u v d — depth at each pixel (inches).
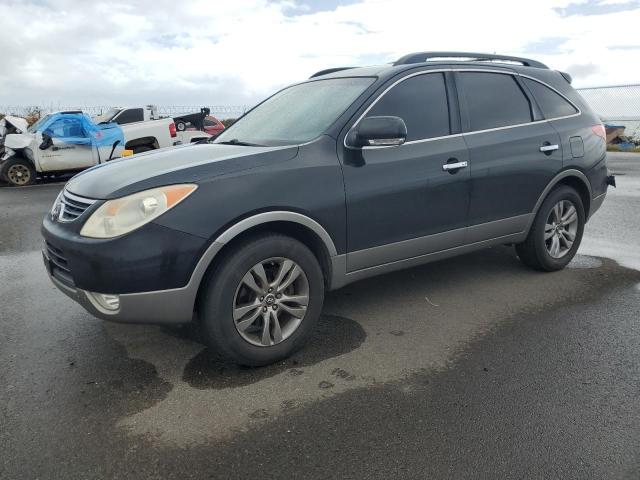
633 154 696.4
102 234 111.8
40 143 490.0
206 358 133.9
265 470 92.8
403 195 144.9
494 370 125.7
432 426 104.2
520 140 172.4
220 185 117.8
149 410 111.1
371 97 145.5
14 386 120.9
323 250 135.3
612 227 272.7
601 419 105.5
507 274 195.3
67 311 166.1
